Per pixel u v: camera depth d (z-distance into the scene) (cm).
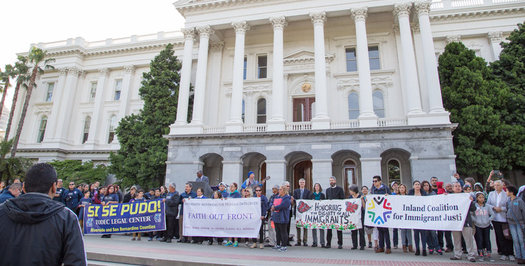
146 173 2631
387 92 2694
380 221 1031
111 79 3862
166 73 2991
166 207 1258
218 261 820
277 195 1167
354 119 2517
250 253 976
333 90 2786
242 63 2677
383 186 1130
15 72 3534
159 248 1041
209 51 3108
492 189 1218
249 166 2784
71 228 329
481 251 920
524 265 834
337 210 1113
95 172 3200
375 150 2239
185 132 2614
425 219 971
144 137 2767
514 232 860
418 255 977
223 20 2800
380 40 2827
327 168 2286
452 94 2328
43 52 3653
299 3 2659
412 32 2742
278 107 2502
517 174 2434
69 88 3794
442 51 2850
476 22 2814
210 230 1151
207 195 1469
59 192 1317
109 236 1335
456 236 916
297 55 2922
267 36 3052
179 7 2878
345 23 2858
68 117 3744
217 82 3011
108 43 3922
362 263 834
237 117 2580
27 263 296
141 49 3750
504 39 2745
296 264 805
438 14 2831
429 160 2138
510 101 2262
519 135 2152
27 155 3656
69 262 312
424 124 2172
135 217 1236
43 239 306
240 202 1143
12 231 303
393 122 2320
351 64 2869
